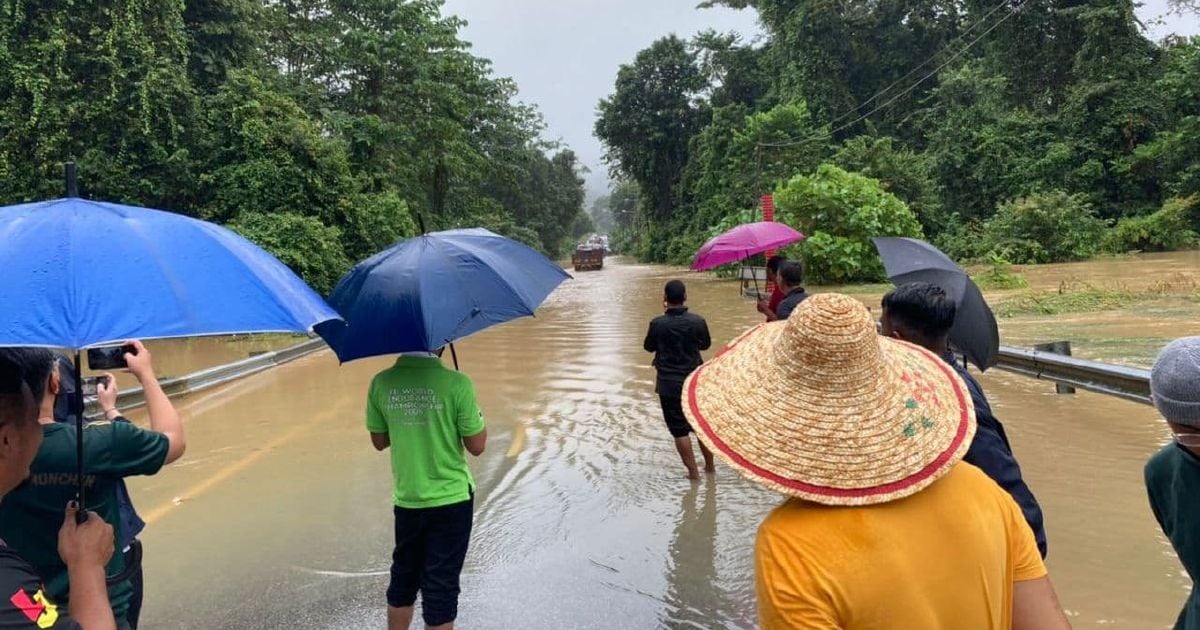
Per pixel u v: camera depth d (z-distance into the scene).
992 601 1.50
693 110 53.16
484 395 9.34
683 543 4.73
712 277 31.12
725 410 1.60
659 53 52.59
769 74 48.53
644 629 3.73
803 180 23.38
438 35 28.62
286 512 5.45
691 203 50.44
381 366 11.58
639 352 12.28
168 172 17.95
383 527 5.13
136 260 1.77
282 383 10.45
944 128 35.94
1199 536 1.82
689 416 1.64
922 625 1.44
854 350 1.53
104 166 16.58
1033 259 27.42
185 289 1.79
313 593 4.20
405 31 27.64
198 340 15.43
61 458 2.24
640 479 5.97
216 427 7.94
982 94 36.56
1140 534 4.40
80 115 16.23
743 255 6.93
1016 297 15.62
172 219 1.97
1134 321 11.84
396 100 27.36
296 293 2.07
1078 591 3.77
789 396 1.55
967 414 1.62
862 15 42.50
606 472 6.18
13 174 15.95
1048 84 37.53
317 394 9.59
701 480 5.90
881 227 22.81
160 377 9.59
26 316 1.61
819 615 1.44
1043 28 36.59
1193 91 32.62
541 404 8.72
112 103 16.53
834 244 22.41
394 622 3.58
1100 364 6.64
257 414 8.52
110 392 2.78
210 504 5.64
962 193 35.19
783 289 5.80
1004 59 37.81
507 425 7.80
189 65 19.58
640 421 7.79
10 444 1.71
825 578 1.44
